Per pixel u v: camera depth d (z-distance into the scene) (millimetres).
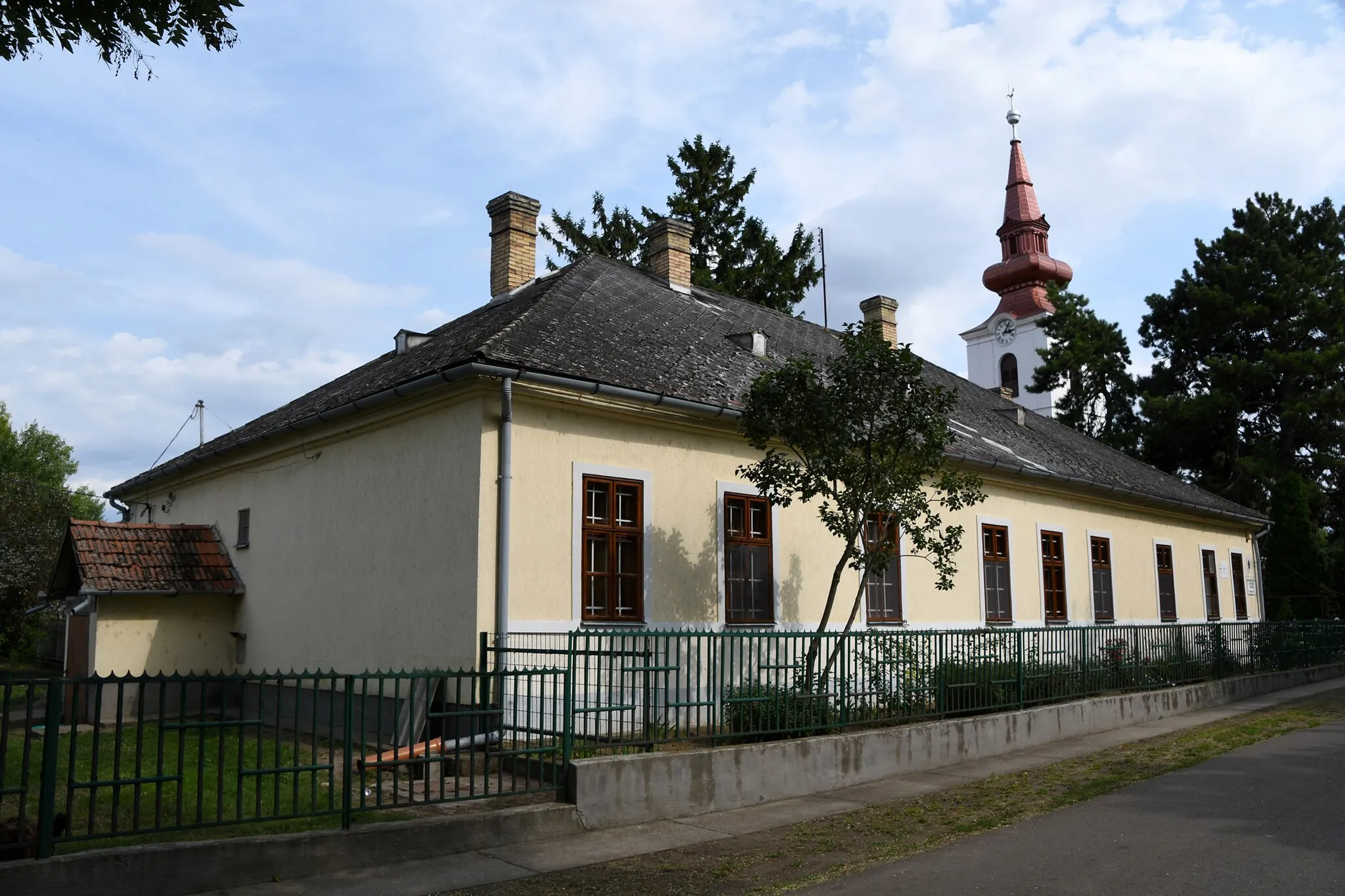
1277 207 38812
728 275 38312
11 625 26000
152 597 15047
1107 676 14305
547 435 11719
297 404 18812
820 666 10734
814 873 6816
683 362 14062
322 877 6699
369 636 12602
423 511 11938
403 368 14164
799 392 11555
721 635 9727
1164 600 23297
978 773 10508
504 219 18453
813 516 14727
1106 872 6539
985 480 18047
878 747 10258
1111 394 41281
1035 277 55094
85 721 14469
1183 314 39594
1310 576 31422
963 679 11867
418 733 11328
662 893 6414
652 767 8484
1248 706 16141
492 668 10820
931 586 16609
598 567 12062
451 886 6555
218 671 15539
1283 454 35750
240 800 6625
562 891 6465
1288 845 7066
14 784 9320
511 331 12469
